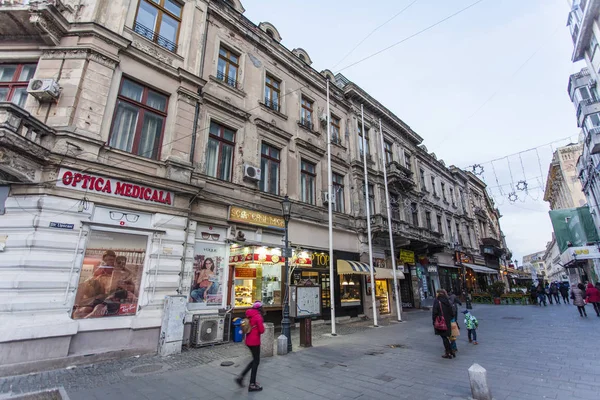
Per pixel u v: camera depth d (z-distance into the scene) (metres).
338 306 13.57
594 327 10.53
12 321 5.67
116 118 8.23
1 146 5.75
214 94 10.98
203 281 9.16
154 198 8.13
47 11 7.18
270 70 13.66
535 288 21.48
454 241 27.11
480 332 10.53
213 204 9.79
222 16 11.89
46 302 6.12
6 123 5.69
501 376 5.52
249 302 10.30
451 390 4.82
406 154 23.45
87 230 6.96
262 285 10.86
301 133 14.38
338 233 14.59
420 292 20.33
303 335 8.57
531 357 6.84
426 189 25.08
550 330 10.36
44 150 6.48
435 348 8.12
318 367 6.35
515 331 10.41
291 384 5.28
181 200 8.73
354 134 17.69
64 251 6.52
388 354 7.47
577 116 22.44
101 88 7.86
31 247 6.13
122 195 7.57
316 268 12.91
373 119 19.98
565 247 26.86
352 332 11.02
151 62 8.99
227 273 9.77
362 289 15.09
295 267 12.04
